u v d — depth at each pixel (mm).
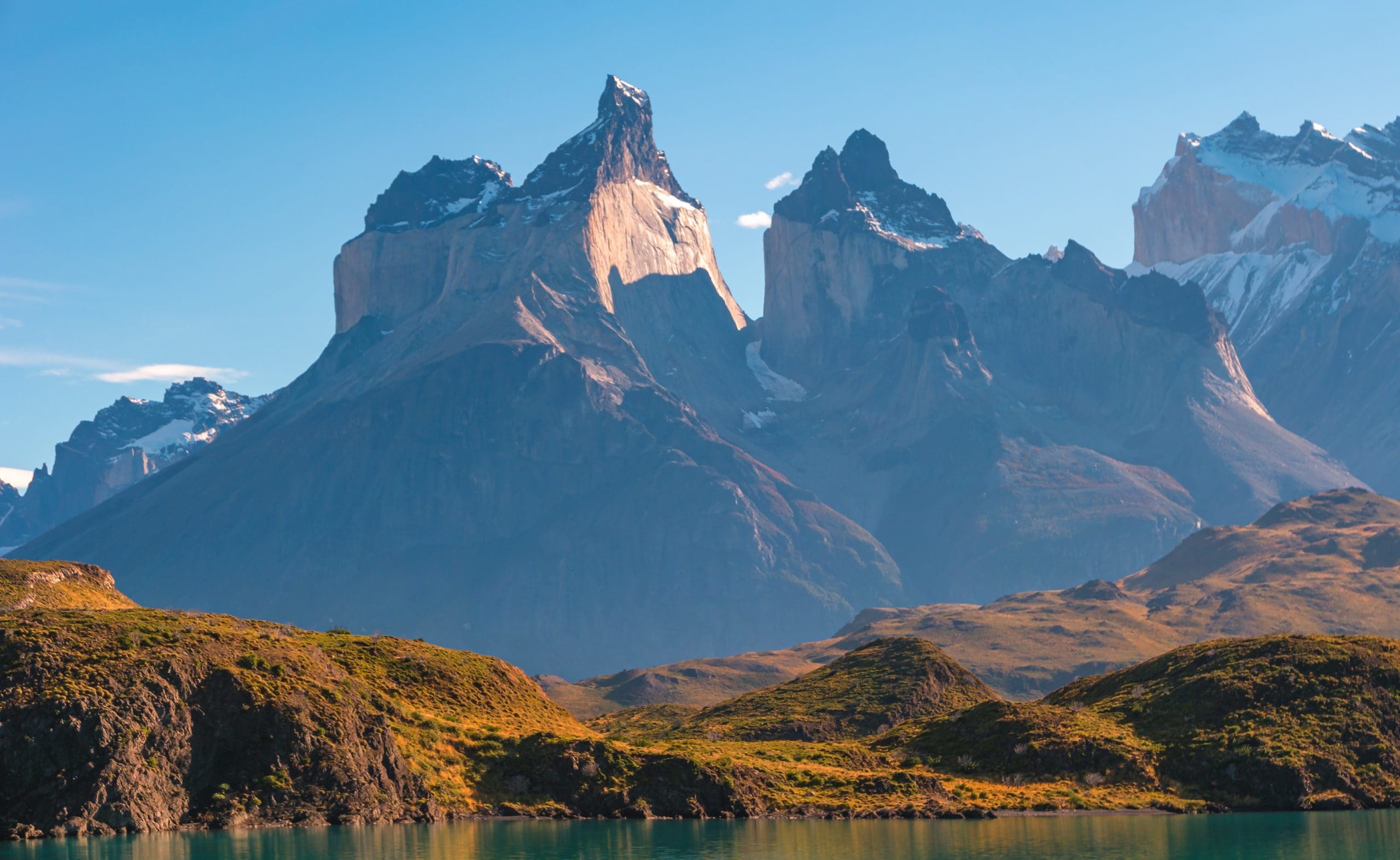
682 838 189625
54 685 183750
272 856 164500
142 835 177750
